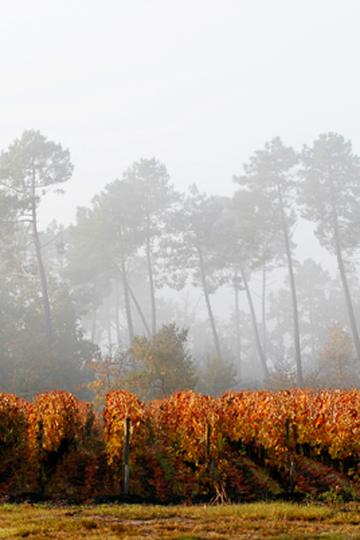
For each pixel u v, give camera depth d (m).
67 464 26.58
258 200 97.56
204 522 14.55
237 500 19.11
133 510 16.17
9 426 28.97
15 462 26.59
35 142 85.19
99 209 99.31
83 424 34.84
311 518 14.94
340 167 95.88
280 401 28.03
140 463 26.59
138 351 53.09
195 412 24.17
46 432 24.50
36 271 92.88
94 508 16.89
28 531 13.18
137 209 99.69
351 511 16.05
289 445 22.45
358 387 68.19
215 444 21.77
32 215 83.69
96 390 57.62
